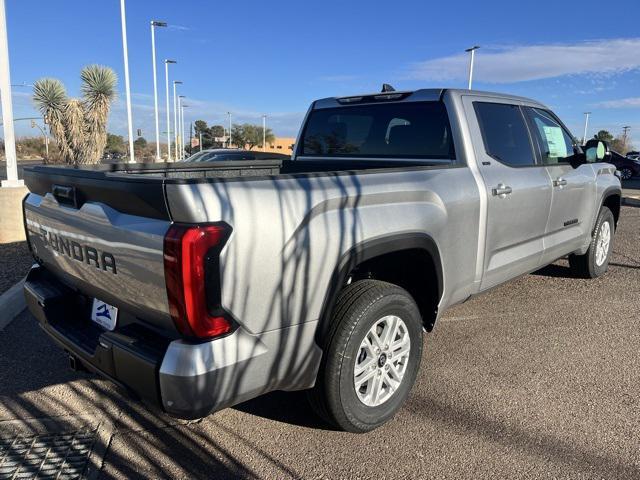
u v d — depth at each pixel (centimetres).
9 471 283
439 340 459
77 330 300
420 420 334
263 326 249
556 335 469
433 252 340
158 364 234
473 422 331
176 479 279
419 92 430
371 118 465
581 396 363
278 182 258
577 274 631
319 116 516
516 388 374
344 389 294
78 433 320
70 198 283
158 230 232
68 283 318
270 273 247
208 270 226
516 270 452
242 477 281
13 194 807
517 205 429
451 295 372
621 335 469
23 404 352
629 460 293
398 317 321
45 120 1883
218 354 234
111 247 257
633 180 2991
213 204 229
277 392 372
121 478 279
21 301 532
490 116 433
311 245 262
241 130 7756
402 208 317
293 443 311
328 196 274
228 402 248
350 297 296
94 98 1866
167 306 234
